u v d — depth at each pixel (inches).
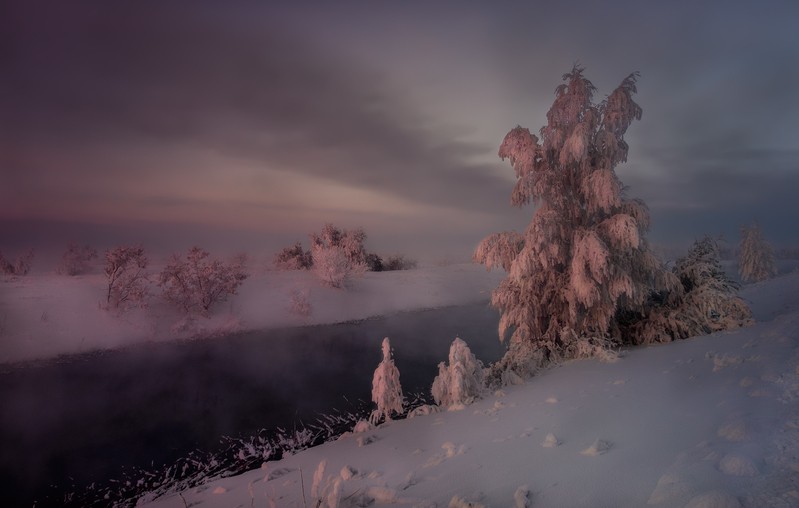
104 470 364.8
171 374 649.6
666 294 484.1
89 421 470.6
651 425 183.5
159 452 396.2
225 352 789.2
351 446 291.4
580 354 431.8
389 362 385.4
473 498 142.1
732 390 200.4
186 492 273.7
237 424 457.1
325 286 1369.3
